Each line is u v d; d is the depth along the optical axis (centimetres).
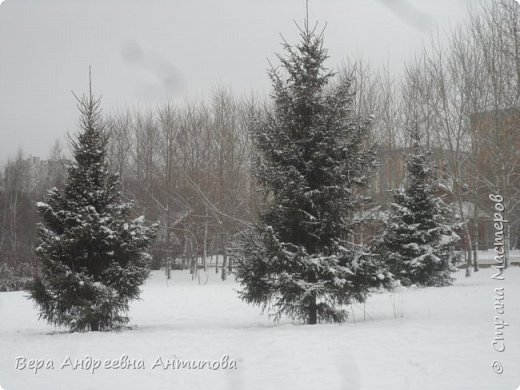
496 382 643
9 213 4731
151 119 4422
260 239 1150
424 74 3638
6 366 823
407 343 862
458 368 707
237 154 3962
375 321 1155
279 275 1130
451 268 2308
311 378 696
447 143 3500
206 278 3584
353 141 1162
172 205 4009
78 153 1252
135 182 4131
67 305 1162
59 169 5150
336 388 647
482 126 3281
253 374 737
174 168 4128
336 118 1181
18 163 5603
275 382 691
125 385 708
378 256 1189
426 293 1869
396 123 3738
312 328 1058
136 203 3909
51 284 1130
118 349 932
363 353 810
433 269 2225
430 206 2302
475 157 3294
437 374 682
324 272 1131
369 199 1196
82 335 1094
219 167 3878
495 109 3089
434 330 963
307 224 1148
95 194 1223
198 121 4241
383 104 3741
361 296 1184
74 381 733
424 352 796
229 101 4131
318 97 1193
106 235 1177
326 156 1142
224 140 3941
